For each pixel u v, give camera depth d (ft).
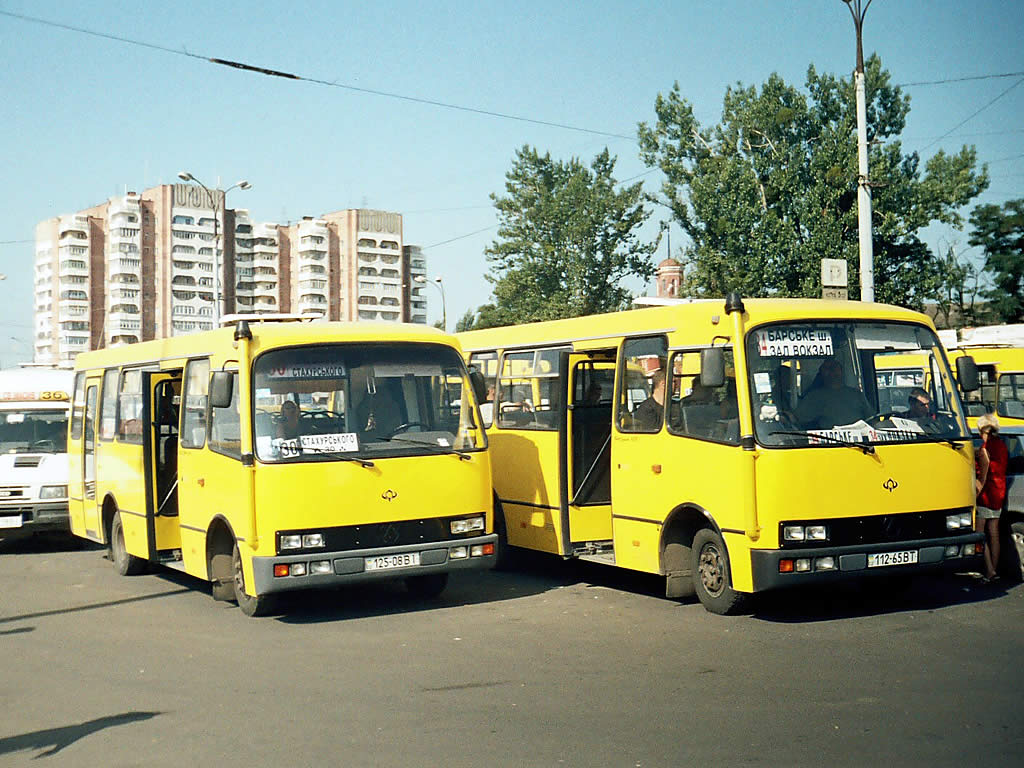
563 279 210.79
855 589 38.93
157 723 24.68
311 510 35.32
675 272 177.68
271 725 24.09
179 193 393.09
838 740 21.27
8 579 50.01
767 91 167.22
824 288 78.18
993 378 67.56
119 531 49.80
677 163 175.11
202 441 39.96
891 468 33.12
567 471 42.14
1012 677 25.80
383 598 41.42
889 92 163.12
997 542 38.32
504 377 47.55
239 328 36.70
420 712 24.71
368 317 407.23
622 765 20.24
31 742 23.62
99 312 385.09
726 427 33.73
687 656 29.43
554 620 35.70
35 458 60.49
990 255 158.81
